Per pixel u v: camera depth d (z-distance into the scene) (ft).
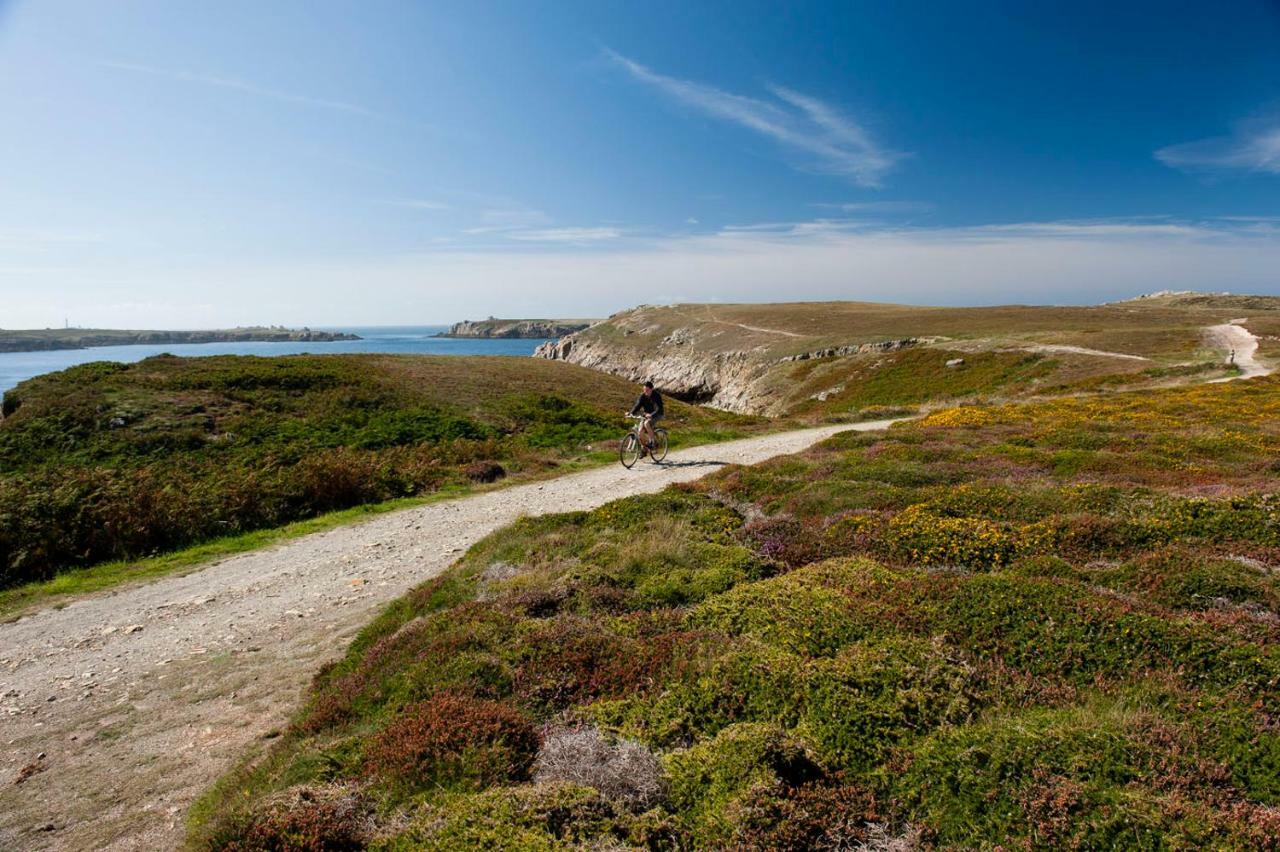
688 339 436.76
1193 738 15.71
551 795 15.33
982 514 37.76
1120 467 48.88
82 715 26.84
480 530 52.60
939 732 16.83
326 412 104.27
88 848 18.67
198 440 87.20
